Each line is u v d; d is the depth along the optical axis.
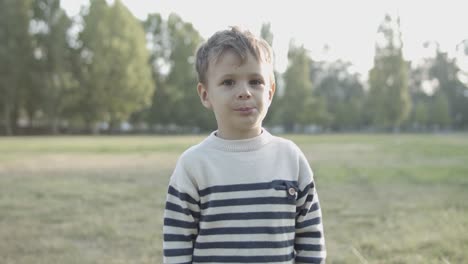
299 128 50.88
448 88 60.84
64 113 38.09
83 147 17.44
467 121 59.59
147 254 3.67
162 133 44.84
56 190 6.66
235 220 1.52
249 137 1.60
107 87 35.84
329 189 6.85
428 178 8.02
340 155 13.79
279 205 1.54
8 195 6.20
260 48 1.57
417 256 3.43
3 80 33.84
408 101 47.50
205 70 1.61
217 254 1.51
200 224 1.56
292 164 1.62
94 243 3.98
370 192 6.55
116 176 8.36
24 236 4.16
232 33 1.59
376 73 47.84
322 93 58.22
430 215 4.80
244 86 1.54
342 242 3.94
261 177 1.55
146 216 4.95
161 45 45.47
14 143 21.00
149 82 37.84
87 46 36.69
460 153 14.54
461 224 4.31
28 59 34.88
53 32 35.53
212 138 1.62
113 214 5.04
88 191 6.57
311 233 1.63
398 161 11.56
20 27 34.38
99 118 37.12
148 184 7.32
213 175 1.55
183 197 1.56
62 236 4.18
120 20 36.31
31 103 36.31
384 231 4.22
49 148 16.69
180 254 1.55
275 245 1.51
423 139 27.84
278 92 48.25
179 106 43.38
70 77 36.91
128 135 39.16
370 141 24.48
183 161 1.60
